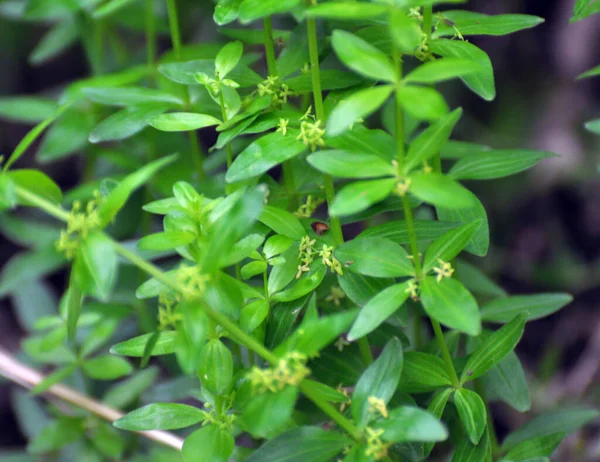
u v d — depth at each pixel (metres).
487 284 0.42
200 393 0.39
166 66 0.38
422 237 0.37
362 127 0.36
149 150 0.46
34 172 0.35
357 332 0.35
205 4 0.52
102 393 0.47
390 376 0.35
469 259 0.53
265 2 0.35
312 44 0.36
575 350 0.56
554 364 0.54
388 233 0.37
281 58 0.38
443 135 0.34
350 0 0.36
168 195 0.45
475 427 0.36
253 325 0.36
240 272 0.38
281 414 0.34
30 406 0.47
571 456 0.47
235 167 0.36
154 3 0.52
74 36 0.51
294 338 0.34
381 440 0.35
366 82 0.38
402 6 0.34
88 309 0.44
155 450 0.41
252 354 0.39
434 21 0.38
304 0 0.36
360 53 0.34
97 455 0.44
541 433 0.40
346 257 0.36
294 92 0.38
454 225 0.37
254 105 0.37
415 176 0.34
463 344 0.44
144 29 0.48
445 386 0.38
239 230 0.34
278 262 0.37
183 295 0.34
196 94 0.41
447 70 0.34
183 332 0.34
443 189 0.34
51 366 0.49
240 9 0.35
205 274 0.34
